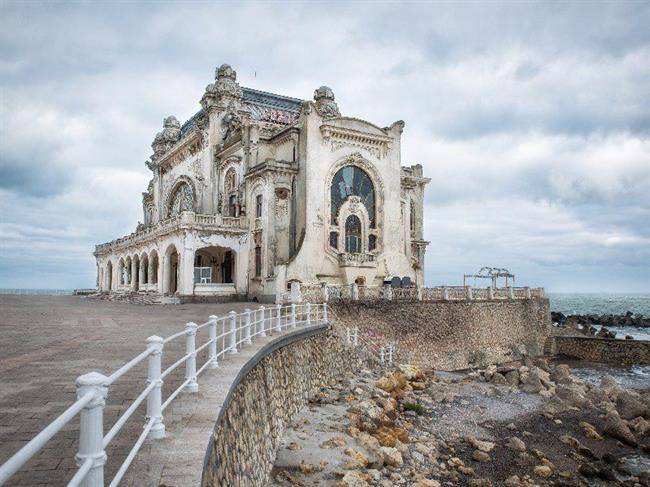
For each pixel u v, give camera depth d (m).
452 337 38.00
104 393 4.19
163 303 39.91
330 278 41.97
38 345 14.86
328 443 15.66
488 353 39.81
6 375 10.35
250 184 44.91
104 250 67.38
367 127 45.47
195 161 54.81
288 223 43.06
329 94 55.91
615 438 20.86
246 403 11.69
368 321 33.94
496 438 19.94
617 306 163.38
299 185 42.72
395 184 46.72
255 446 11.94
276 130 48.22
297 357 20.12
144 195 70.75
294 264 39.97
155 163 64.69
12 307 34.62
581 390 29.11
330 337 27.06
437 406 23.88
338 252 42.62
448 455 17.53
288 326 22.84
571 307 156.12
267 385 14.81
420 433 19.62
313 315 30.55
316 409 19.83
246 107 52.78
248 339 15.01
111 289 64.06
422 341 36.12
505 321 42.72
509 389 27.98
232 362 11.93
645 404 25.00
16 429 6.94
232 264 47.53
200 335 18.86
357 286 35.34
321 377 24.05
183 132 65.44
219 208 50.09
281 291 37.41
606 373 39.25
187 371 9.16
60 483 5.32
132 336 17.31
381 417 19.48
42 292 79.94
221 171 50.44
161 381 6.84
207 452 6.36
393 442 17.02
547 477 16.45
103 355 12.98
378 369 29.16
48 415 7.59
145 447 6.37
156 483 5.30
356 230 44.50
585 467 16.97
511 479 15.61
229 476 8.60
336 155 43.69
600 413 24.16
